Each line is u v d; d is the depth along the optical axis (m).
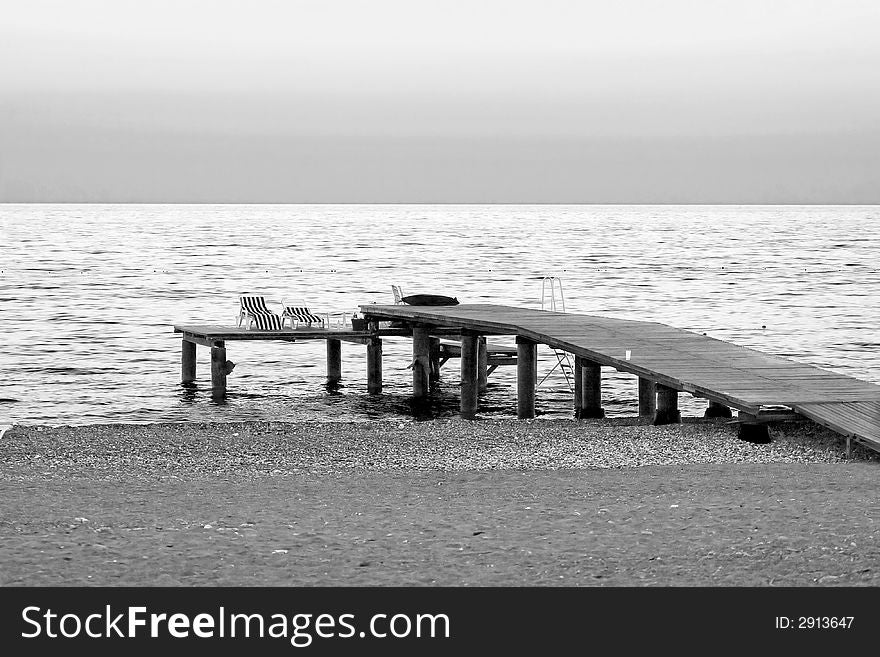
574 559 12.38
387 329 36.91
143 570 12.15
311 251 129.38
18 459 20.20
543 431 22.89
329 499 15.87
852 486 16.53
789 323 57.31
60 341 48.75
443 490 16.59
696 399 32.19
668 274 95.06
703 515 14.34
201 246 139.38
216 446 21.52
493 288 81.00
